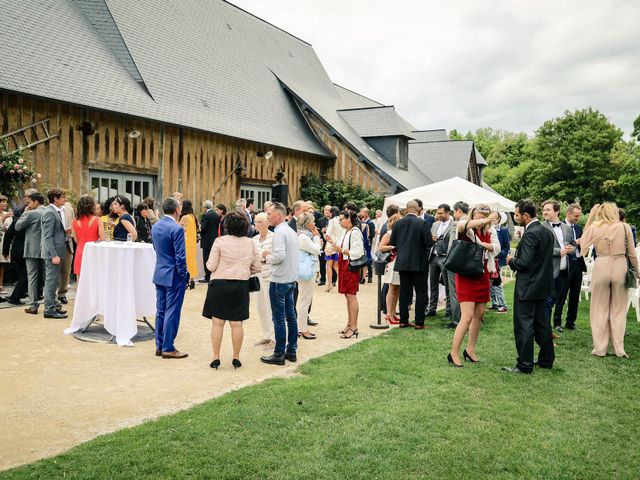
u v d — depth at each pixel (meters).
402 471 3.54
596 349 6.52
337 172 20.41
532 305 5.71
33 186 10.51
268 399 4.64
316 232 7.36
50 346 6.32
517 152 58.75
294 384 5.07
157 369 5.62
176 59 15.89
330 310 9.36
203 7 19.70
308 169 19.64
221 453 3.66
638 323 8.66
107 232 9.01
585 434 4.20
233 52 19.53
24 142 10.41
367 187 20.03
